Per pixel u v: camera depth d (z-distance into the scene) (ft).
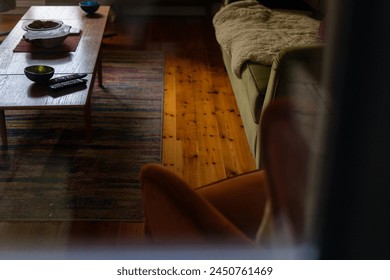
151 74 10.52
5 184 6.67
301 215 2.34
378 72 1.54
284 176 2.70
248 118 7.25
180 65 11.16
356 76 1.58
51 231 5.87
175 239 2.73
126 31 13.20
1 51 7.97
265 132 3.05
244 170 7.36
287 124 2.88
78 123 8.32
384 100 1.56
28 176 6.86
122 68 10.74
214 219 2.60
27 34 8.11
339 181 1.73
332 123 1.71
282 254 2.54
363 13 1.52
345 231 1.78
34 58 7.77
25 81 7.06
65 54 7.97
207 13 14.05
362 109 1.60
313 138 2.17
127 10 14.28
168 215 2.76
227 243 2.57
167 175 2.77
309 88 3.46
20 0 13.69
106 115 8.61
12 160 7.21
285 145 2.81
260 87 6.72
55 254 5.49
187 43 12.57
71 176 6.90
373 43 1.53
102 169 7.09
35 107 6.38
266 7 10.03
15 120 8.34
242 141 8.12
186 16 14.65
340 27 1.59
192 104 9.30
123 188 6.70
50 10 10.17
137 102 9.18
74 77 7.13
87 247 5.60
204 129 8.43
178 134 8.23
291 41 7.98
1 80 7.02
